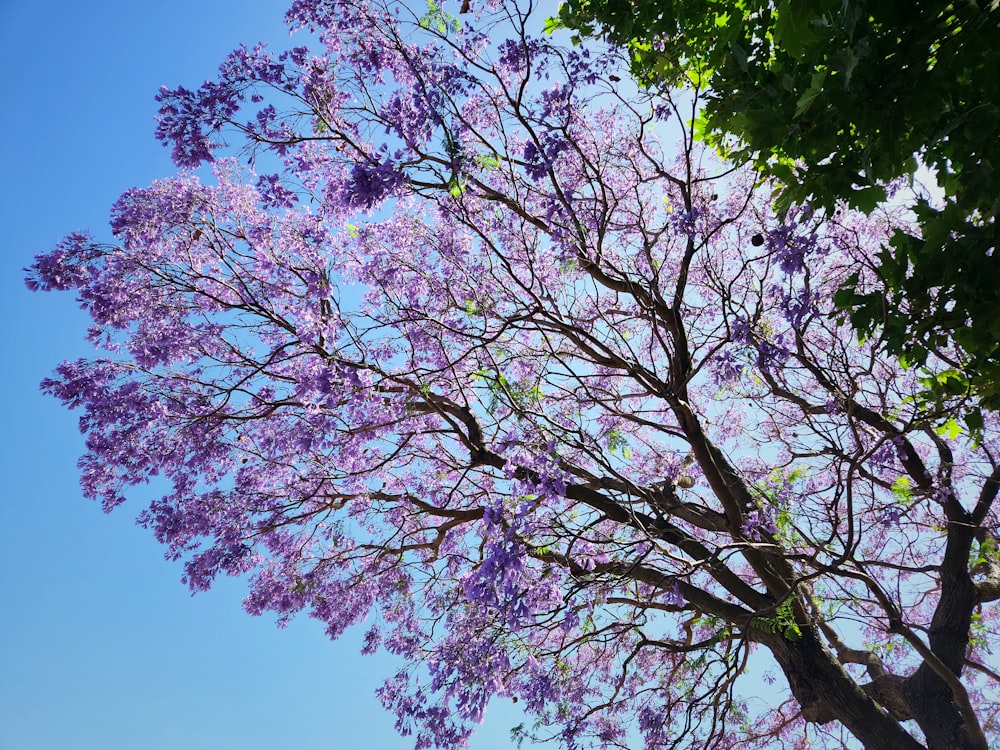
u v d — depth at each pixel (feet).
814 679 26.91
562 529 22.39
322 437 25.52
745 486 27.71
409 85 23.47
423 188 23.81
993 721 31.17
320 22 23.48
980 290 11.96
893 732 26.21
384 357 26.08
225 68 23.98
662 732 25.93
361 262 26.81
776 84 13.24
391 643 30.30
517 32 22.38
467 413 27.81
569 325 25.66
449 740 25.68
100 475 28.99
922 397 16.80
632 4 18.81
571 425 26.00
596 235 27.55
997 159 11.62
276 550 31.07
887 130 11.81
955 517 28.45
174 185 28.30
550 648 31.14
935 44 11.66
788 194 13.79
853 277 13.10
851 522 21.26
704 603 28.14
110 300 27.58
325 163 25.88
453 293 26.03
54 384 28.07
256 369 28.63
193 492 29.71
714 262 31.07
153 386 28.96
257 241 27.20
